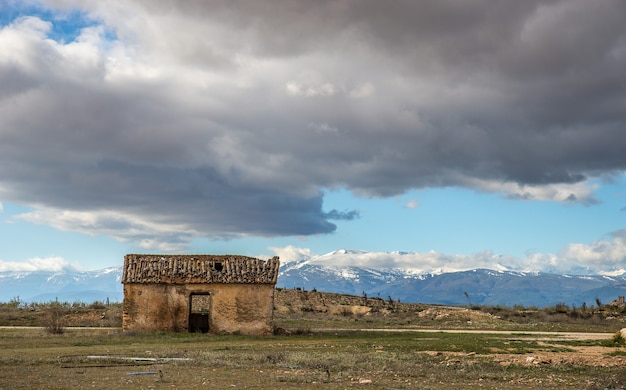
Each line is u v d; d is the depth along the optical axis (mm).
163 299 52594
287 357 32812
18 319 70000
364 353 36188
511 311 86688
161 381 24375
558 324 70938
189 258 54844
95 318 70438
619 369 30203
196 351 36531
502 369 29812
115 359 31422
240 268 53969
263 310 52719
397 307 91125
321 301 94125
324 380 25156
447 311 83000
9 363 29797
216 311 52375
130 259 54438
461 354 35906
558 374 28500
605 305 93500
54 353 35969
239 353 36125
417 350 38375
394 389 23297
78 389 22422
